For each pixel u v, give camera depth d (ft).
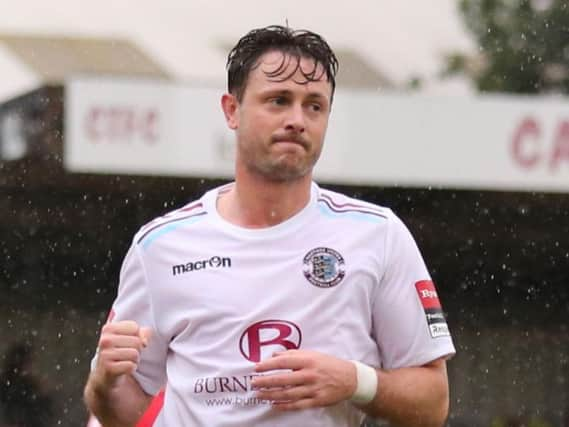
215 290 33.63
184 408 33.73
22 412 114.01
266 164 33.01
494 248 119.14
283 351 32.76
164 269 34.42
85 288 118.93
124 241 118.01
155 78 118.42
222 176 93.81
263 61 32.91
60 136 109.81
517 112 93.91
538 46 135.95
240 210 34.42
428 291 34.30
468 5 138.00
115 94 88.43
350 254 33.68
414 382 33.50
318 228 34.01
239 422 32.91
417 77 133.80
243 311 33.27
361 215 34.37
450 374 118.52
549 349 119.24
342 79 128.16
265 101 32.83
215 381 33.14
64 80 109.09
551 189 93.91
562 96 134.72
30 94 109.70
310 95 32.81
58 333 118.11
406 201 117.19
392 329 33.96
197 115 89.51
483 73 135.74
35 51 117.08
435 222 118.11
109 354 32.71
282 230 33.88
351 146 93.56
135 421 35.09
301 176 33.53
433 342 33.94
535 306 120.16
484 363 118.83
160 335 34.76
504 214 117.70
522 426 114.21
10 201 114.11
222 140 89.66
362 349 33.65
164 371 35.58
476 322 120.47
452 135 93.91
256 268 33.65
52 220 116.37
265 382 31.53
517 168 93.71
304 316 33.09
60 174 112.06
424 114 93.76
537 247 119.03
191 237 34.45
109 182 113.91
